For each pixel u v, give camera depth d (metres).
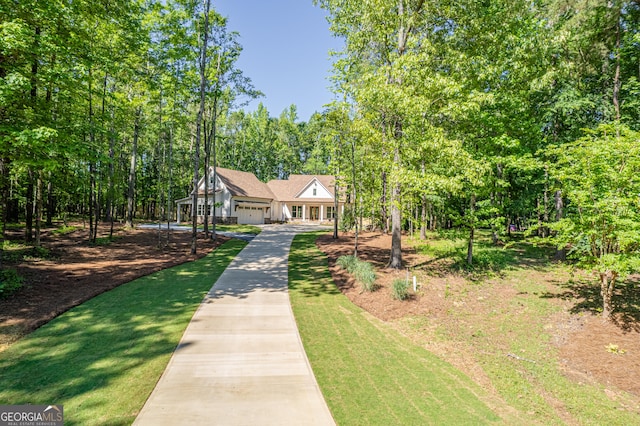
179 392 5.25
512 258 16.20
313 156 60.78
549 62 14.56
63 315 8.20
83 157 11.57
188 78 20.31
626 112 16.69
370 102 12.08
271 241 22.55
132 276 11.91
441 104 12.40
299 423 4.63
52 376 5.60
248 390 5.40
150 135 33.88
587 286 11.34
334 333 8.09
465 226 14.09
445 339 8.16
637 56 16.81
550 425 5.07
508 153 13.27
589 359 7.11
